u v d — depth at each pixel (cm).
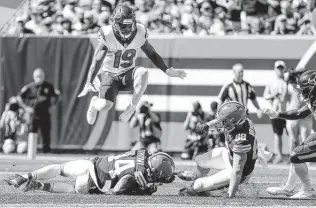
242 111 2223
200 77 4647
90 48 4781
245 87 4178
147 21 5100
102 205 2038
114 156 2338
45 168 2350
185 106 4644
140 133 4591
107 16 5091
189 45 4653
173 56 4666
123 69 2630
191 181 2680
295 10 4962
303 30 4900
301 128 3603
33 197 2228
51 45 4806
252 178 3238
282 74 4450
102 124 4716
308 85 2272
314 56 4566
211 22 5012
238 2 5028
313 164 4525
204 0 5050
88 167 2333
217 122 2272
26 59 4828
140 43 2603
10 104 4831
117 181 2319
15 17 5266
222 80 4638
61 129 4781
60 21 5175
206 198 2266
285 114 2394
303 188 2402
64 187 2377
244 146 2208
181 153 4631
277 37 4594
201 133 2333
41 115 4762
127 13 2520
